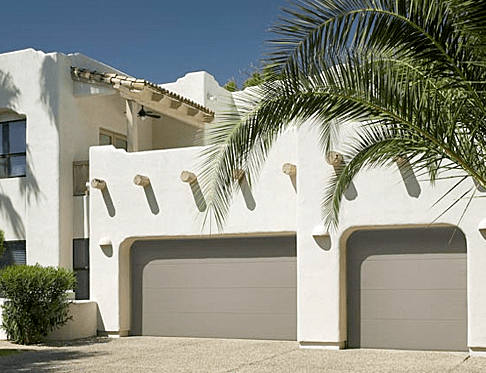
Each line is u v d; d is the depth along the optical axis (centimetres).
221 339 1634
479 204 1326
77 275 1841
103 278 1736
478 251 1321
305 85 748
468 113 742
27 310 1567
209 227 1627
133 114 1875
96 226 1761
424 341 1416
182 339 1644
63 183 1828
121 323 1714
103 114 2025
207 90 2288
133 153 1734
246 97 798
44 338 1638
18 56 1905
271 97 767
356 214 1426
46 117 1845
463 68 698
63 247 1812
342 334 1448
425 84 744
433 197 1362
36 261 1827
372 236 1477
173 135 2272
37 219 1836
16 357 1345
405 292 1440
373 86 740
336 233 1445
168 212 1678
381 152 831
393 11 677
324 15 693
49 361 1284
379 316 1456
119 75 1988
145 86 1825
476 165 771
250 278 1630
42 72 1864
